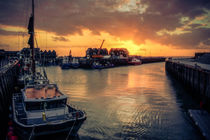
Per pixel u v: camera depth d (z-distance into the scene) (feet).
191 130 62.39
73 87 158.10
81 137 58.08
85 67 458.50
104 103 100.01
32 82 85.30
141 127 66.18
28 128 45.34
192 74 126.72
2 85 73.51
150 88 150.92
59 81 200.75
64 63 424.46
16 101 68.08
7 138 53.67
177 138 56.85
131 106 93.71
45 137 49.85
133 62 593.83
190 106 93.86
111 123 70.03
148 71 342.44
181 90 141.79
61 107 54.08
